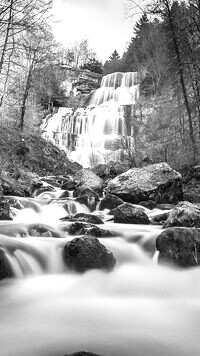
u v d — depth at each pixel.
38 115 40.12
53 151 30.05
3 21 10.26
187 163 19.27
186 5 19.75
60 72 56.12
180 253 7.12
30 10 10.20
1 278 6.11
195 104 20.61
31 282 6.38
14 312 5.04
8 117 24.59
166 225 9.59
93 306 5.34
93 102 55.03
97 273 6.66
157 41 37.69
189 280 6.56
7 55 12.65
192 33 19.59
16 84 18.94
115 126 41.28
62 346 3.95
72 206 13.84
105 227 9.84
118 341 4.12
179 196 14.66
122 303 5.51
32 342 4.05
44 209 13.46
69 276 6.72
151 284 6.39
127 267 7.25
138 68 46.41
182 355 3.81
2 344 3.99
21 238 7.89
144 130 26.86
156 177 14.52
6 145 21.62
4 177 16.75
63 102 56.25
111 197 13.92
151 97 32.44
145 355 3.78
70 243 6.93
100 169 24.73
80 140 42.53
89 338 4.18
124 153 27.55
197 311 5.19
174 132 23.02
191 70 20.64
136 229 9.45
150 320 4.81
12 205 13.20
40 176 23.95
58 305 5.35
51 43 18.92
